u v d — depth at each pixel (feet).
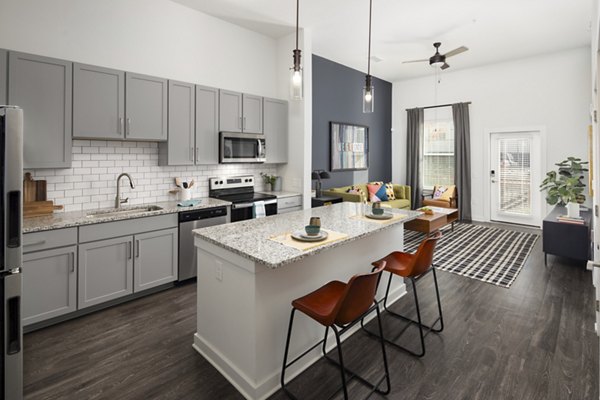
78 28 10.47
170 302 10.14
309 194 15.94
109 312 9.46
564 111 19.02
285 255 5.81
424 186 24.97
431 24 14.93
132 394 6.24
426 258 7.63
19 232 5.17
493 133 21.70
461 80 22.58
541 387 6.38
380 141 24.86
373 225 8.21
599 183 7.48
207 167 14.17
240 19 14.26
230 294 6.64
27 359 7.26
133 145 11.86
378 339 8.15
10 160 5.05
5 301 5.08
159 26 12.35
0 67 8.28
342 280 8.25
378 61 20.34
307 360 7.20
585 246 12.55
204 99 12.67
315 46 17.67
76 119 9.56
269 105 15.15
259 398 6.18
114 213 10.79
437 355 7.45
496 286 11.35
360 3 12.96
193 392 6.32
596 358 7.25
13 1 9.33
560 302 10.05
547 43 17.48
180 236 11.09
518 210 21.11
